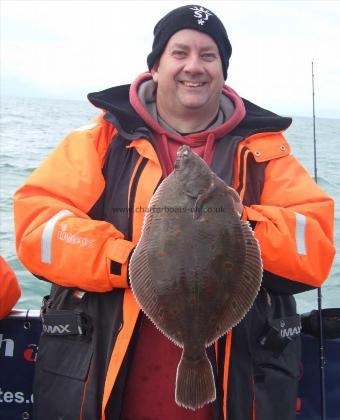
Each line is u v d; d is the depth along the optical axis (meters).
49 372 2.43
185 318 2.07
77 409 2.31
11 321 2.90
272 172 2.56
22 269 5.81
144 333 2.37
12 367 2.92
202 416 2.38
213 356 2.32
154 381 2.38
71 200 2.43
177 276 2.07
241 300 2.13
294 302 2.63
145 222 2.16
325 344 2.88
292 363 2.51
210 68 2.51
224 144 2.60
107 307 2.39
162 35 2.58
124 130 2.55
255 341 2.42
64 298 2.50
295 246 2.30
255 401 2.35
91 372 2.32
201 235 2.08
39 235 2.32
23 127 30.45
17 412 2.94
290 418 2.47
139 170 2.45
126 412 2.40
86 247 2.27
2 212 8.33
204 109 2.60
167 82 2.53
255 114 2.83
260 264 2.11
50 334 2.47
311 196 2.50
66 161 2.51
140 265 2.12
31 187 2.46
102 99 2.72
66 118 48.06
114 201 2.49
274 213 2.35
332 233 2.51
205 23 2.51
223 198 2.14
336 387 2.88
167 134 2.60
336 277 5.21
